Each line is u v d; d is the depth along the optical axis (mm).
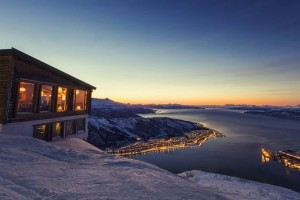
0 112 15992
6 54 16250
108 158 11430
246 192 15719
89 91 28938
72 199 5262
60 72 21984
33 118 18844
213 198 6840
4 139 11812
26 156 9180
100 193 5859
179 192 6820
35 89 19109
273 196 15148
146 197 5949
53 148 11898
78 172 7836
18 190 5379
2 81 16281
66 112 23781
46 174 7059
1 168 6957
